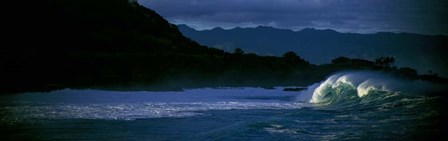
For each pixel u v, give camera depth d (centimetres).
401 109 2136
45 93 3847
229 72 6662
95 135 1573
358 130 1568
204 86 5934
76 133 1617
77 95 3716
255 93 4591
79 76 5109
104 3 10319
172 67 6288
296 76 7031
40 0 8512
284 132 1538
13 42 7112
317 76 7212
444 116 1797
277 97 3988
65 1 9238
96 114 2262
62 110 2456
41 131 1666
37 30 7738
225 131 1555
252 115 2269
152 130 1695
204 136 1507
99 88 4756
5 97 3406
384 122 1756
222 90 5081
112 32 8731
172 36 10294
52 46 7288
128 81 5209
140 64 6025
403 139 1343
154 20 10994
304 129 1608
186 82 5838
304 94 3866
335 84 3325
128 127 1789
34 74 4828
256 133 1509
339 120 1886
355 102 2711
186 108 2694
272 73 7019
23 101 3083
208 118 2120
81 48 7362
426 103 2197
